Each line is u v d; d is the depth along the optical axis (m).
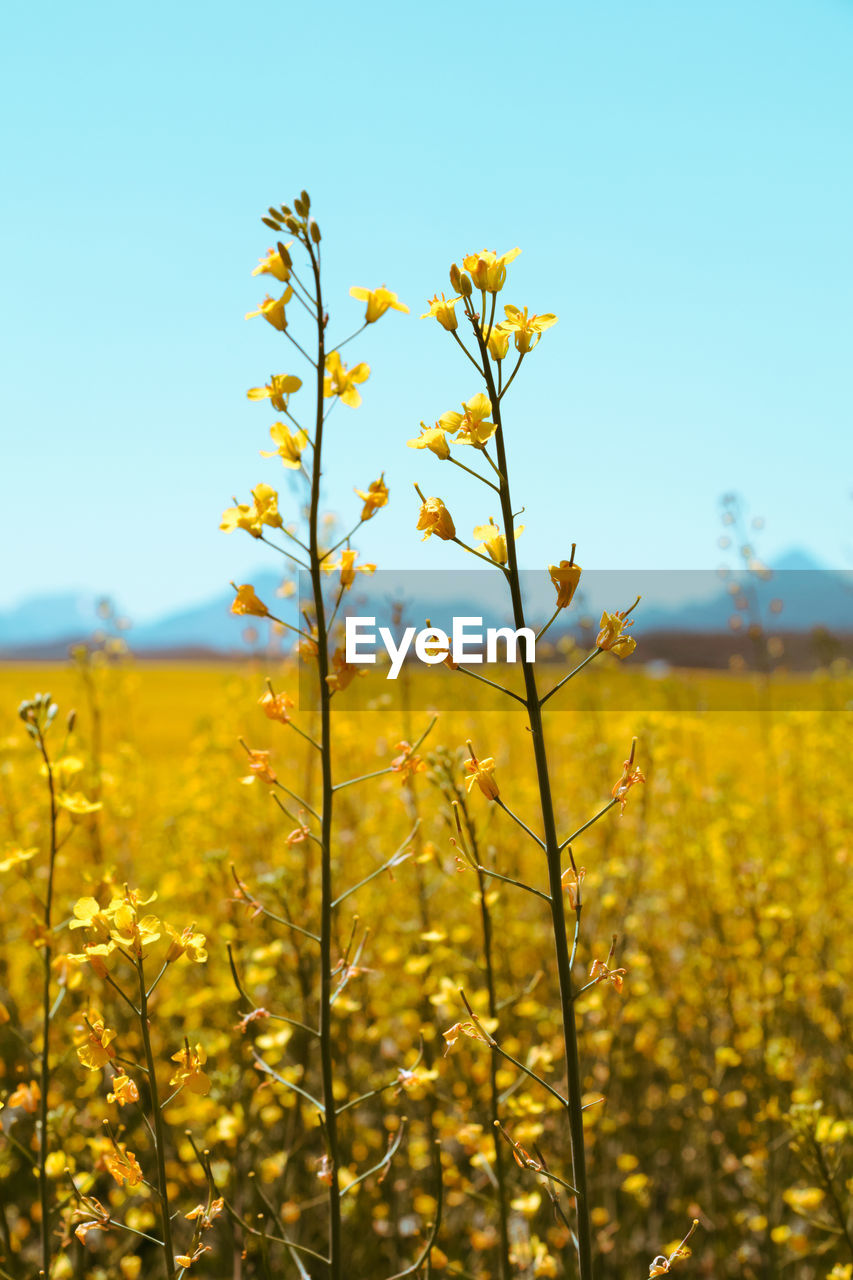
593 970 1.91
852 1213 3.60
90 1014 1.96
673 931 6.45
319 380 2.12
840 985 5.52
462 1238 4.38
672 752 6.40
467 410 1.93
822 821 6.78
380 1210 4.13
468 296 1.93
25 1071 4.37
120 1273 3.65
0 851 2.80
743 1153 4.98
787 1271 4.49
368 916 4.77
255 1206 3.86
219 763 6.57
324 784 2.21
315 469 2.15
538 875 6.21
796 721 7.89
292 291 2.13
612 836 5.57
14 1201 4.48
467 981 4.71
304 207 2.11
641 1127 5.34
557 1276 3.67
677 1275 4.50
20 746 5.14
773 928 4.87
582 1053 4.43
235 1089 3.74
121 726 7.16
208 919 5.24
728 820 5.91
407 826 5.85
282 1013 4.57
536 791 6.38
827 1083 4.88
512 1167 3.31
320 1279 4.08
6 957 5.21
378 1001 5.02
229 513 2.17
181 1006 4.83
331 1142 2.19
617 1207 4.79
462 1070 4.32
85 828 4.83
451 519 1.91
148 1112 4.31
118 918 1.94
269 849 5.97
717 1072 4.65
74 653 5.48
